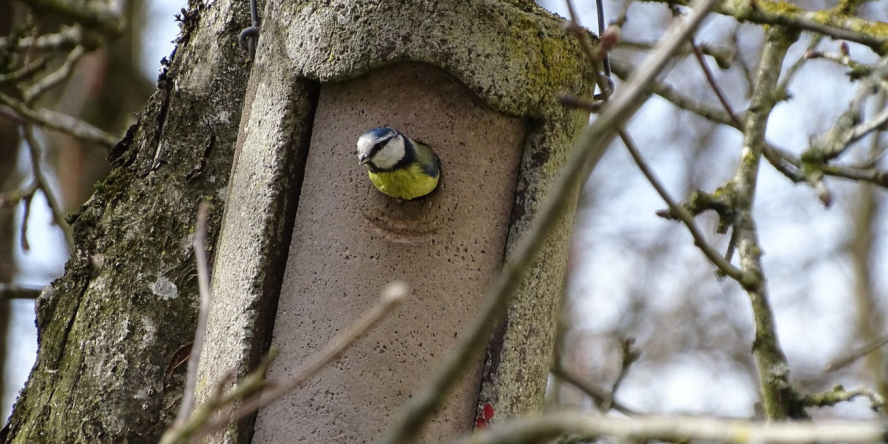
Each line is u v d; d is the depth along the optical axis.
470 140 7.84
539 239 4.15
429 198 7.73
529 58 7.82
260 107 8.20
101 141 12.48
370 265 7.70
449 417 7.66
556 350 10.95
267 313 7.81
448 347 7.72
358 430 7.52
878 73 7.95
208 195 9.20
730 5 8.91
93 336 9.06
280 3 8.26
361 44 7.71
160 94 9.56
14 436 9.10
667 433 3.70
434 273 7.73
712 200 8.31
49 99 17.34
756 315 7.79
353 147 7.84
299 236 7.90
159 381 8.89
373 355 7.61
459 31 7.68
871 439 3.42
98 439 8.78
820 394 7.37
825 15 8.80
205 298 5.19
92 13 13.04
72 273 9.37
